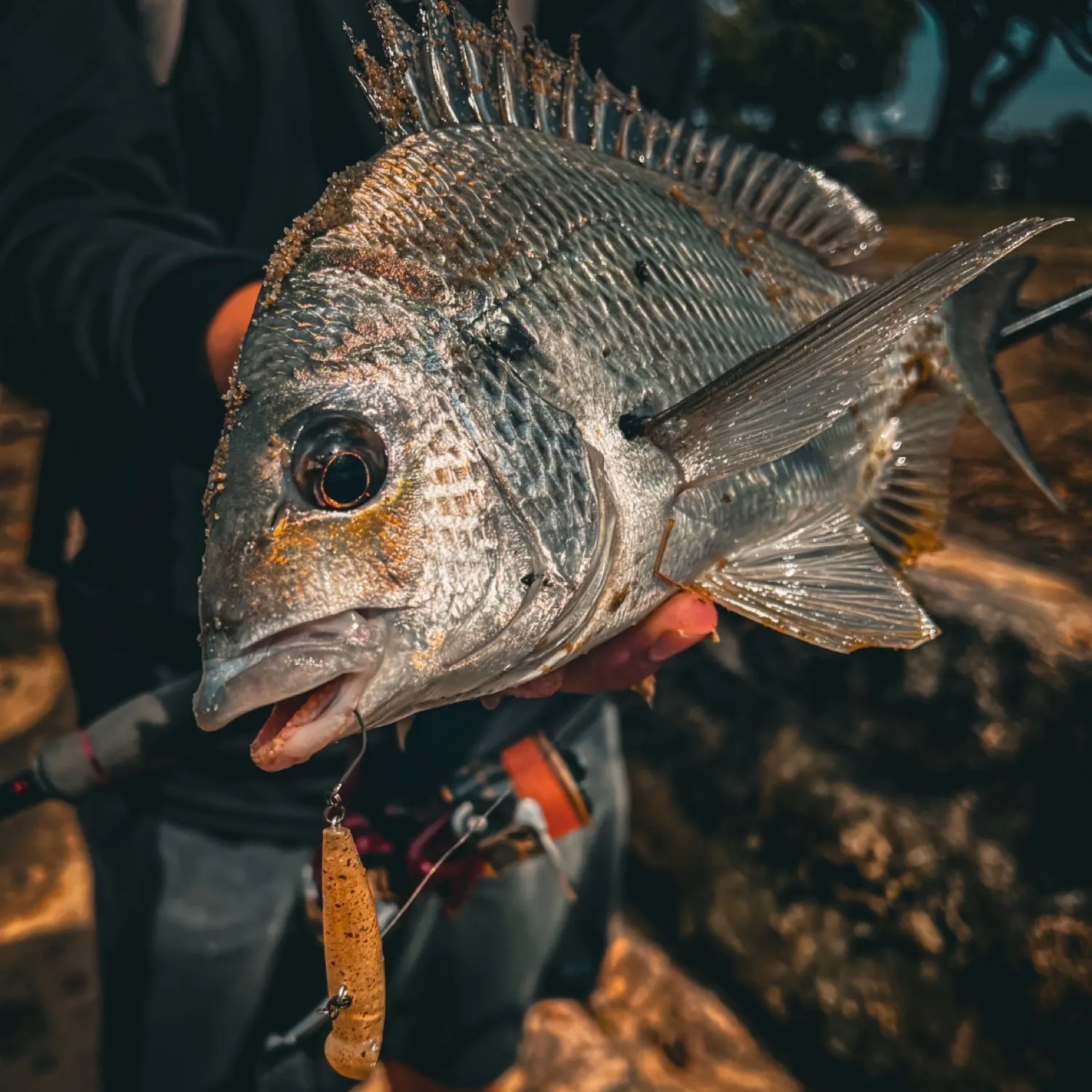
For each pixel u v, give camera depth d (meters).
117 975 0.47
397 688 0.24
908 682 0.56
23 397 0.36
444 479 0.24
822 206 0.39
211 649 0.23
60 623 0.48
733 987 0.65
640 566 0.28
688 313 0.30
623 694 0.70
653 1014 0.65
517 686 0.30
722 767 0.64
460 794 0.42
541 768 0.41
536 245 0.27
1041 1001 0.52
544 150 0.30
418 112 0.30
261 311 0.24
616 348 0.28
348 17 0.41
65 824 0.74
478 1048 0.51
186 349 0.29
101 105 0.35
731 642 0.64
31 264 0.32
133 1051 0.47
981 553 0.59
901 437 0.41
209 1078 0.48
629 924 0.71
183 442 0.31
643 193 0.32
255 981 0.47
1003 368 0.72
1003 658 0.53
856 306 0.27
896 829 0.57
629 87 0.47
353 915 0.24
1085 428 0.66
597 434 0.27
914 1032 0.56
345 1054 0.24
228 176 0.42
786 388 0.28
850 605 0.33
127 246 0.31
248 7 0.39
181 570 0.43
